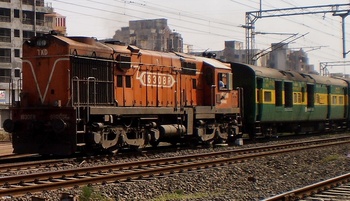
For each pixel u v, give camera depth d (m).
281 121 31.75
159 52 22.69
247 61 40.31
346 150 23.27
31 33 70.12
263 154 20.36
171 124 22.50
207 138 24.45
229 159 18.25
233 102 26.81
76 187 12.22
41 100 18.22
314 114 35.91
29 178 13.09
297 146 25.81
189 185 13.33
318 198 11.06
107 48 19.38
